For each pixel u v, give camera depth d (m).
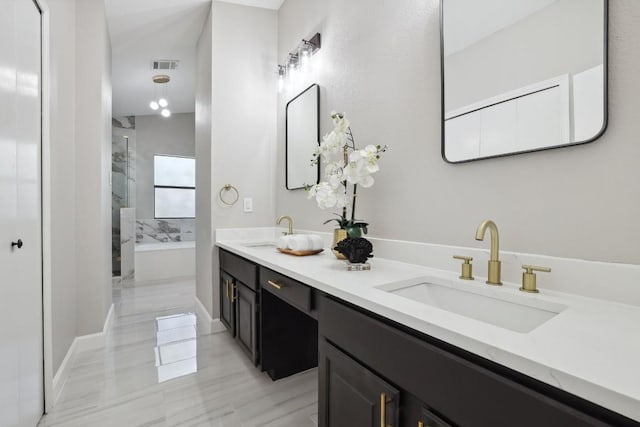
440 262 1.27
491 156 1.09
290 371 1.90
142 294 3.80
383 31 1.59
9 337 1.20
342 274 1.23
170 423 1.48
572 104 0.88
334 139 1.57
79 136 2.23
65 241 1.94
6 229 1.18
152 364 2.05
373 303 0.85
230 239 2.62
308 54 2.23
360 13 1.75
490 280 1.01
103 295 2.36
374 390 0.83
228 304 2.29
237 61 2.64
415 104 1.41
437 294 1.15
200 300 3.02
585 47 0.86
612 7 0.82
